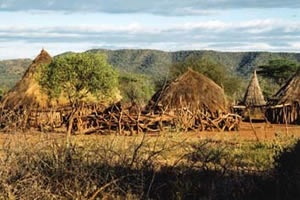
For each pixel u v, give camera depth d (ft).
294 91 163.73
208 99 141.38
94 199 38.65
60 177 39.17
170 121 117.91
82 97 139.44
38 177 38.34
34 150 40.40
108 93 140.46
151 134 104.47
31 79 150.51
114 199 38.86
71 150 41.37
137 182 40.60
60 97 142.92
